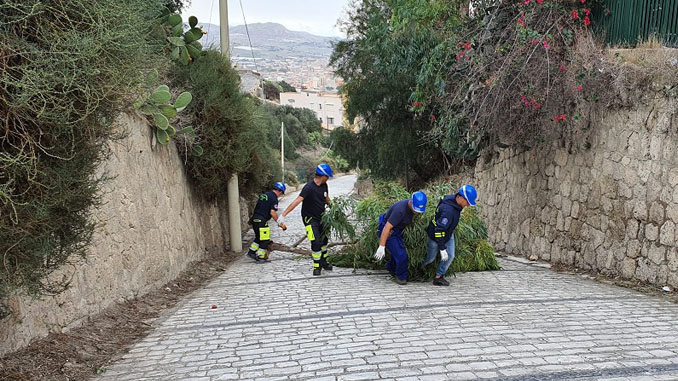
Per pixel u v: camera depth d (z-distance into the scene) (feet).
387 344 15.42
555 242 31.99
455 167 59.67
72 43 10.83
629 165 25.26
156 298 24.22
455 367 13.16
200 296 24.63
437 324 17.52
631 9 28.94
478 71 31.01
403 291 23.58
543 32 29.30
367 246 29.12
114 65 12.11
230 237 42.75
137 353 15.64
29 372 13.26
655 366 12.86
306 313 19.94
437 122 40.52
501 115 31.50
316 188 28.50
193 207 35.37
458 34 35.29
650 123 23.86
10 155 9.96
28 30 10.78
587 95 27.37
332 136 76.48
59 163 11.35
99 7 11.68
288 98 306.35
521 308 19.60
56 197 11.13
